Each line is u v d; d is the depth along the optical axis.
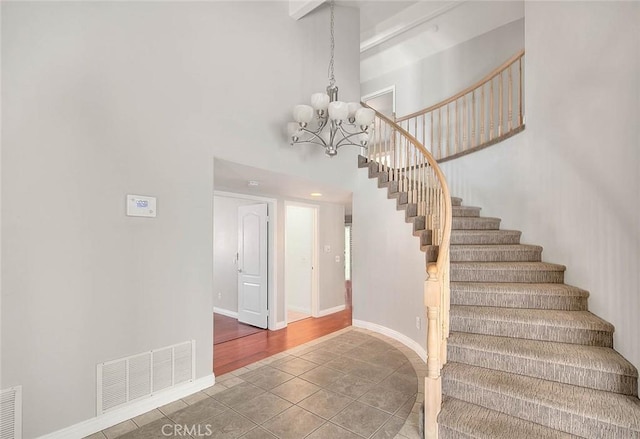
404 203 4.04
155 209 2.50
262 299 4.91
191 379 2.73
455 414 2.05
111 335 2.28
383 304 4.41
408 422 2.32
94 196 2.19
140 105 2.43
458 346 2.43
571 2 2.78
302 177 3.78
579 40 2.68
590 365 2.04
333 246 6.11
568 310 2.63
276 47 3.48
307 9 3.51
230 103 3.03
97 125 2.21
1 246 1.84
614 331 2.25
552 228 3.15
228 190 4.45
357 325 4.80
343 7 4.46
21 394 1.91
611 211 2.30
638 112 2.01
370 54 5.97
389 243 4.25
